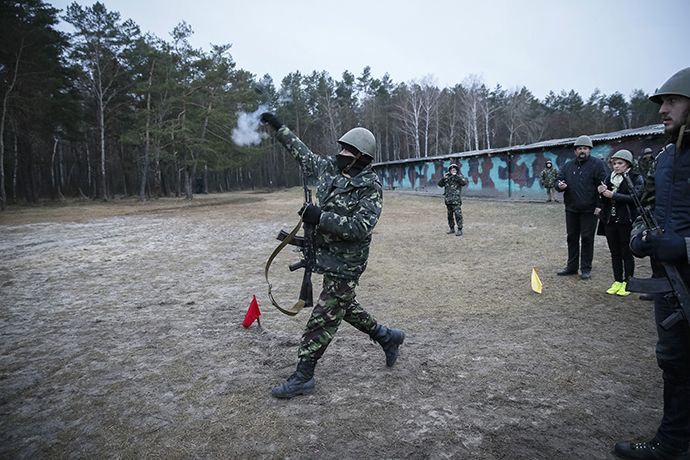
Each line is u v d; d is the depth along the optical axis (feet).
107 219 56.44
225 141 105.60
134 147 133.59
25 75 84.74
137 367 10.79
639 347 11.37
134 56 117.19
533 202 59.16
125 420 8.27
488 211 52.03
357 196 8.65
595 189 17.58
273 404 8.79
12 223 52.31
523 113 194.70
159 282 20.68
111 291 19.03
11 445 7.50
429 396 9.01
